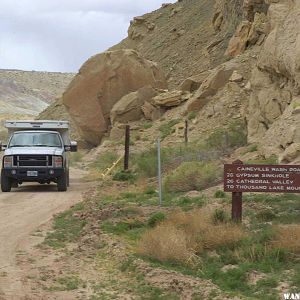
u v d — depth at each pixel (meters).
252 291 8.41
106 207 15.75
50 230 13.58
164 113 44.75
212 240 10.41
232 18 55.41
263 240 10.27
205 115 38.06
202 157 23.61
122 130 44.91
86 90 48.66
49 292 8.83
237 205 11.84
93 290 8.95
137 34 75.88
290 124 20.44
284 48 22.81
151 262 9.98
